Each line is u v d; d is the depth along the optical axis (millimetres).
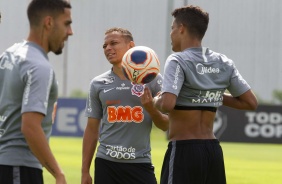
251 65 87750
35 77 14242
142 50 19688
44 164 14148
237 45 87750
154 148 63750
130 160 21094
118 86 21172
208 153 18031
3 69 14875
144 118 21031
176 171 17922
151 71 19469
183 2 86812
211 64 18219
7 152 14656
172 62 17844
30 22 14969
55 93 14797
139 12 89812
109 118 21234
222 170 18438
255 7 87250
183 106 18000
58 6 14820
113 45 21266
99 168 21375
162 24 89188
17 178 14594
